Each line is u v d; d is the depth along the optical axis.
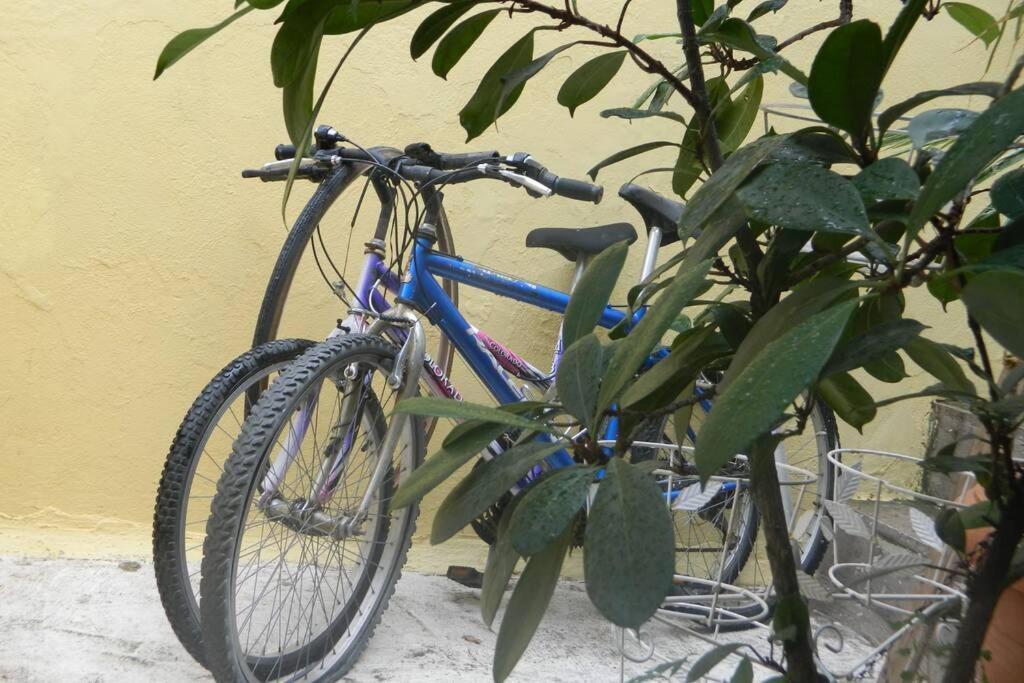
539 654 2.14
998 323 0.43
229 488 1.69
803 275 0.60
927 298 2.68
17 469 2.51
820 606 0.86
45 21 2.40
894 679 0.91
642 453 1.88
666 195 2.64
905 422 2.71
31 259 2.46
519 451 0.52
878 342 0.52
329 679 1.96
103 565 2.40
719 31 0.61
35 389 2.49
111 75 2.43
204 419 1.79
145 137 2.46
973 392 0.60
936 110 0.50
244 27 2.46
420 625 2.26
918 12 0.46
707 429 0.38
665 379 0.59
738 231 0.61
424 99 2.55
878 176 0.49
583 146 2.60
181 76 2.45
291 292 2.54
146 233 2.48
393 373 1.95
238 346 2.54
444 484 2.64
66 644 2.01
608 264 0.56
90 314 2.49
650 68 0.61
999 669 0.87
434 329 2.56
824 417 2.46
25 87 2.41
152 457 2.54
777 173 0.49
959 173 0.40
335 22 0.54
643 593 0.40
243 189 2.50
